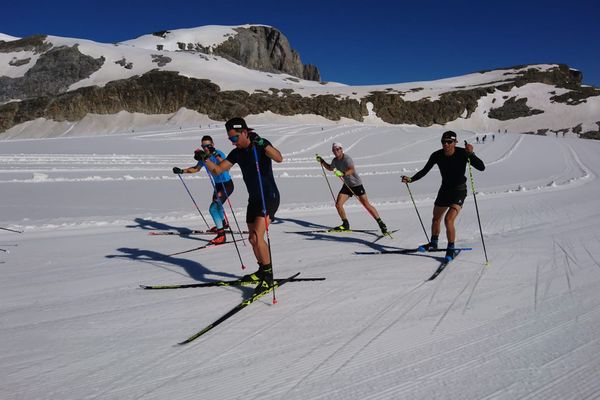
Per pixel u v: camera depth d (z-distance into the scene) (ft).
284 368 10.02
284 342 11.39
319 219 32.01
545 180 62.85
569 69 476.13
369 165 88.79
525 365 9.95
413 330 12.01
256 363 10.27
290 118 344.69
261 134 154.81
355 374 9.70
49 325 12.73
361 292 15.30
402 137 157.69
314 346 11.12
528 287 15.52
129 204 39.29
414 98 383.86
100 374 9.84
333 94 376.68
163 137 155.63
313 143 134.31
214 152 24.09
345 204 39.24
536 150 122.11
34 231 27.50
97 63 420.77
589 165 87.10
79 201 40.42
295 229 28.27
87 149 111.34
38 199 41.06
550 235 24.34
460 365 10.02
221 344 11.34
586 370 9.65
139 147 118.62
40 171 63.31
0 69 422.00
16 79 406.62
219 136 155.12
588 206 35.73
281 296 15.05
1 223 29.84
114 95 366.43
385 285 16.05
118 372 9.92
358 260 20.07
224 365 10.20
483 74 515.91
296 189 51.19
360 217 32.63
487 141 154.10
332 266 19.02
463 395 8.80
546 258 19.38
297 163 87.04
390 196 45.32
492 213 33.04
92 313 13.69
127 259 20.84
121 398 8.87
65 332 12.21
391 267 18.62
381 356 10.53
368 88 420.77
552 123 351.46
